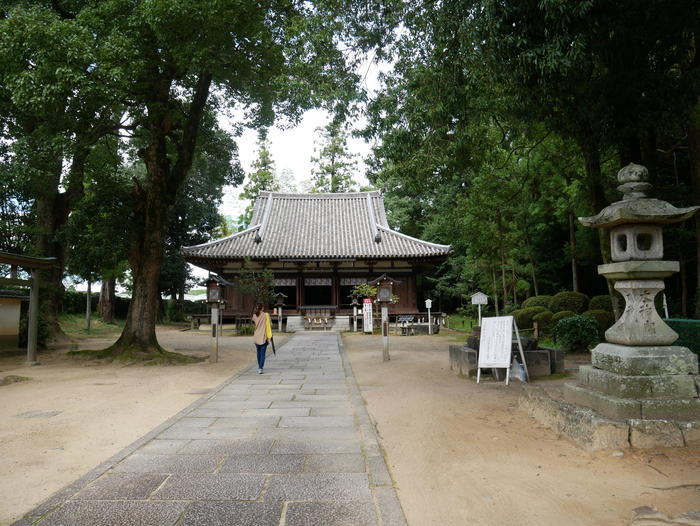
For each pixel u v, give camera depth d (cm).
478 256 2133
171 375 984
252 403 674
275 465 405
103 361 1177
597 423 418
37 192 1166
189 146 1306
